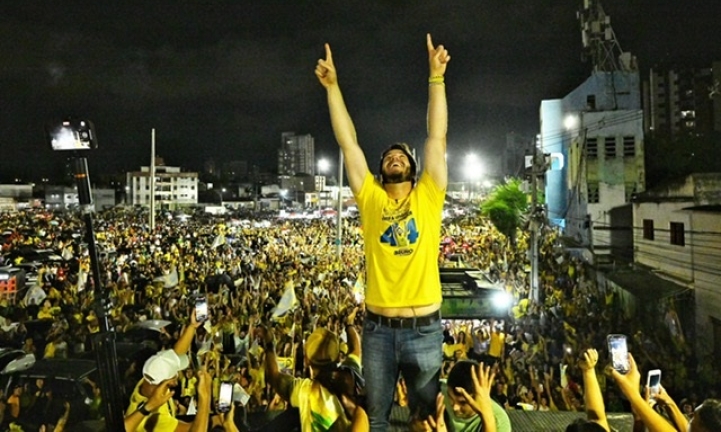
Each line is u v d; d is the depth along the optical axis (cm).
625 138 3738
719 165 3891
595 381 395
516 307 2019
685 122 9425
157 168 15175
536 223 2372
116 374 412
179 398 1088
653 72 9688
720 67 8900
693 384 1454
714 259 1844
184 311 1906
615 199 3700
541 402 1146
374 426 357
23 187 12975
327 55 380
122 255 3203
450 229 5384
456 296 1775
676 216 2166
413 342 346
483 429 329
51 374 1210
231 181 19825
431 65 373
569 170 4188
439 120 366
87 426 967
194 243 4456
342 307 1822
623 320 2089
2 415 1118
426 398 352
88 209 431
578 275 3016
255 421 612
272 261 3328
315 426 387
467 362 357
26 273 2762
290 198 17362
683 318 2011
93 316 1702
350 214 10156
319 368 403
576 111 4091
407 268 346
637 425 398
